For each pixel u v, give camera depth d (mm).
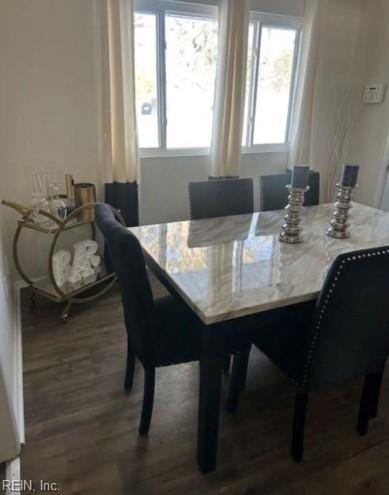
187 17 3061
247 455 1514
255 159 3766
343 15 3629
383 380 1963
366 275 1195
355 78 3879
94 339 2242
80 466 1455
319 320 1264
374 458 1515
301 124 3658
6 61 2336
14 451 1466
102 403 1764
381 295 1274
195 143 3465
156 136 3275
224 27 3039
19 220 2484
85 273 2729
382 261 1188
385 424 1684
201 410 1344
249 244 1751
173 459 1491
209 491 1372
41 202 2391
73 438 1572
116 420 1670
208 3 3051
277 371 2010
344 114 3951
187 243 1746
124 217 3045
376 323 1358
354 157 4078
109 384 1886
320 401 1807
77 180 2795
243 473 1438
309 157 3809
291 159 3818
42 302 2645
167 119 3273
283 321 1522
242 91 3254
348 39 3750
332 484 1404
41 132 2562
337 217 1873
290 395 1841
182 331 1552
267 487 1389
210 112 3432
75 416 1685
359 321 1314
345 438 1605
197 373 1983
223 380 1936
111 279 2832
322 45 3580
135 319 1440
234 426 1653
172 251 1646
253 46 3395
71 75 2564
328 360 1369
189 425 1652
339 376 1439
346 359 1405
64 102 2590
